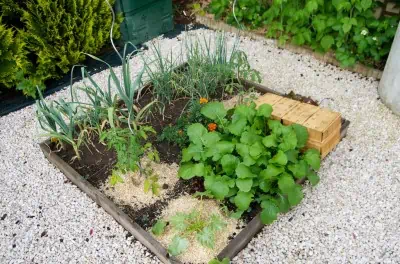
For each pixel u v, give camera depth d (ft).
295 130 7.82
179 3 15.72
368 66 11.02
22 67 11.13
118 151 7.49
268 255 6.88
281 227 7.34
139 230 7.07
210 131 8.49
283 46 12.69
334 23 11.05
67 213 8.00
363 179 8.14
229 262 6.63
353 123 9.59
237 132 7.84
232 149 7.61
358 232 7.14
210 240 6.73
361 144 8.98
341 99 10.38
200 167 7.54
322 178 8.23
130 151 7.50
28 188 8.64
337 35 11.60
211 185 7.29
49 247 7.38
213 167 7.95
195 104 9.12
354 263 6.67
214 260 6.33
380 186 7.97
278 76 11.49
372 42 10.68
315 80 11.19
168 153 8.74
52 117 8.21
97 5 12.37
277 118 8.48
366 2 10.34
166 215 7.50
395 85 9.38
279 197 7.36
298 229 7.27
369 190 7.91
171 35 14.06
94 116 8.78
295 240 7.10
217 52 10.31
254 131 7.89
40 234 7.64
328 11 11.43
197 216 7.27
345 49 11.19
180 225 6.99
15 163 9.34
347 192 7.90
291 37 12.62
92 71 12.46
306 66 11.82
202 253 6.80
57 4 11.44
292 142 7.38
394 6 11.15
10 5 11.21
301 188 7.47
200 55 10.56
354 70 11.34
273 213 6.99
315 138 8.03
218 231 7.12
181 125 8.95
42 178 8.87
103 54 13.30
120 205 7.74
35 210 8.13
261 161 7.34
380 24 10.69
